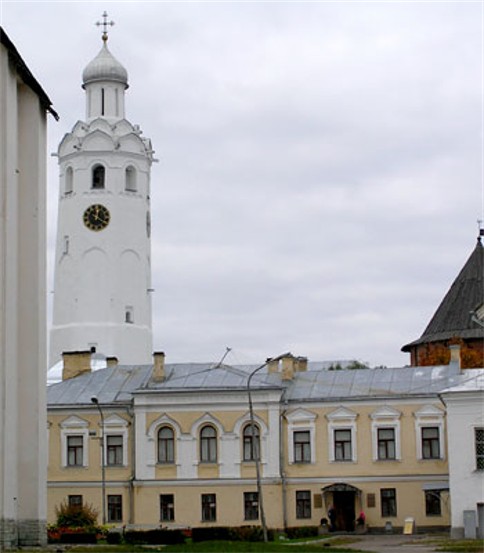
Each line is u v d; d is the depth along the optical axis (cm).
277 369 9788
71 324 15412
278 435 9250
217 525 9175
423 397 9194
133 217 15725
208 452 9300
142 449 9325
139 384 9788
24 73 5191
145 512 9250
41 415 5156
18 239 5225
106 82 16075
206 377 9544
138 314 15625
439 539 7662
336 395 9312
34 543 5038
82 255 15525
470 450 8094
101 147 15650
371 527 9062
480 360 11988
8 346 4875
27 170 5281
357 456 9200
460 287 12500
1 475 4744
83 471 9362
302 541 7519
